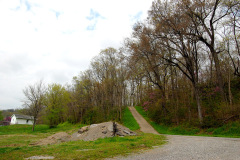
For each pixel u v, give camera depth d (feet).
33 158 22.97
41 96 110.73
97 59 137.69
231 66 94.17
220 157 20.51
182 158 20.92
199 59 97.55
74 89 165.37
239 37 54.65
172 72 103.91
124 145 31.58
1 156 24.81
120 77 119.96
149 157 22.35
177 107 83.82
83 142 40.93
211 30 67.72
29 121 222.69
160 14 70.13
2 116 175.42
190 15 66.03
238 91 81.00
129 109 164.96
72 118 157.69
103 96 140.15
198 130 64.03
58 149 29.68
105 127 54.95
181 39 69.26
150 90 107.04
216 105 72.02
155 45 74.54
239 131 49.55
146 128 85.92
